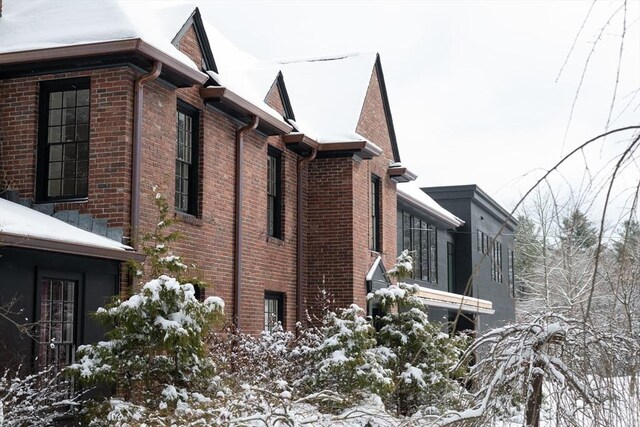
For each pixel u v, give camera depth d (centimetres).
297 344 1720
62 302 1248
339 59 2383
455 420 589
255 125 1762
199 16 1653
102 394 1243
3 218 1175
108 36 1362
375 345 1738
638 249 455
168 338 1069
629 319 462
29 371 1142
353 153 2095
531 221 4425
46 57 1366
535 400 577
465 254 3534
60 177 1429
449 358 1647
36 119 1433
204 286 1242
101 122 1386
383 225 2355
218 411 1026
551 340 586
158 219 1382
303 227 2097
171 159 1505
